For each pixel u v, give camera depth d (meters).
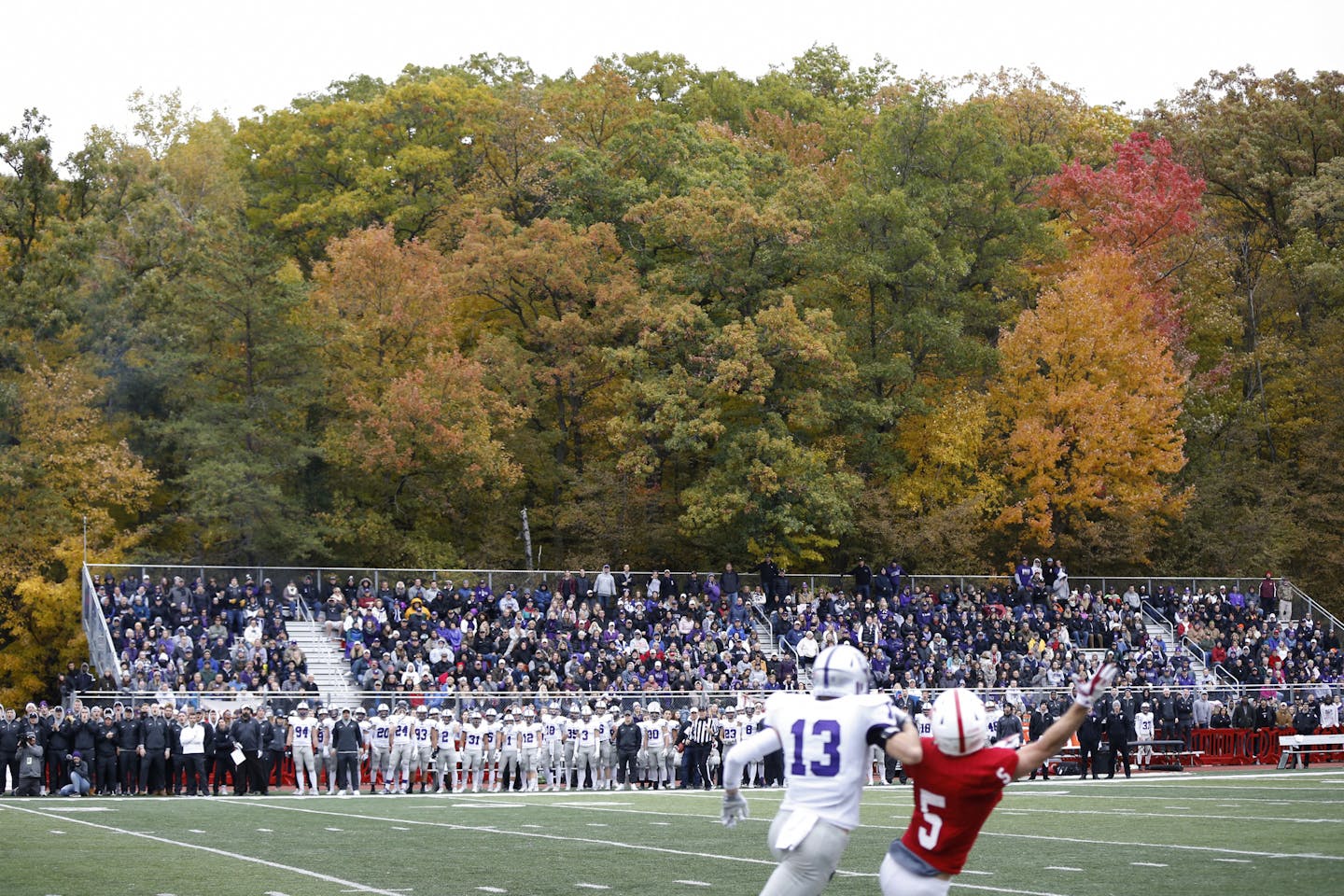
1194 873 29.95
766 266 115.06
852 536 114.06
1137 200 126.44
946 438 112.38
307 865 32.06
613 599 93.88
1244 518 125.56
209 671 73.75
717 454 111.50
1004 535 118.69
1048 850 34.78
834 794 16.64
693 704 76.38
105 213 105.75
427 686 76.81
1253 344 137.38
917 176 118.81
